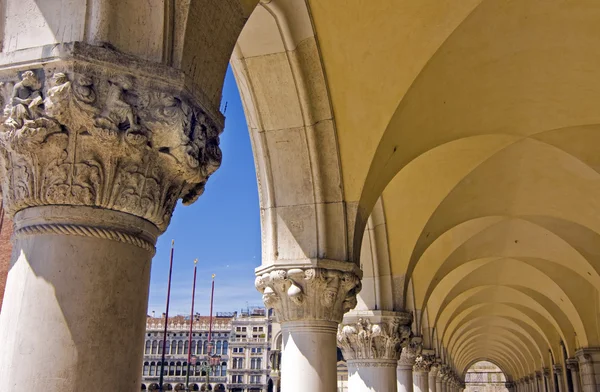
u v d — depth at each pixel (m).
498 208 12.20
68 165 2.73
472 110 8.43
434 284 14.68
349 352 10.27
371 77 6.79
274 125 6.56
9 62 2.77
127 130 2.76
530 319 24.75
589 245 13.75
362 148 7.00
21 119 2.70
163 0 2.99
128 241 2.86
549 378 27.19
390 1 6.27
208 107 3.22
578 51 7.33
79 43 2.70
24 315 2.63
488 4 6.54
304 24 6.10
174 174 3.03
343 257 6.55
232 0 3.48
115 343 2.70
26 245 2.78
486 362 55.81
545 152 9.99
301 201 6.55
